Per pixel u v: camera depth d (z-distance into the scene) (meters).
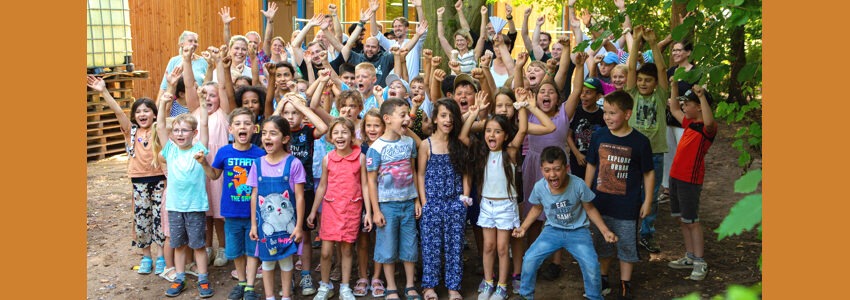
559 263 5.95
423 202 5.50
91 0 11.12
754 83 6.25
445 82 6.69
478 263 6.02
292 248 5.37
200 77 7.80
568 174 5.13
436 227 5.45
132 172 6.12
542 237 5.14
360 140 5.91
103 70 11.46
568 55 6.48
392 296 5.48
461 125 5.52
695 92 5.55
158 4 13.43
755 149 4.97
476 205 5.70
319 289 5.63
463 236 5.47
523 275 5.14
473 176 5.52
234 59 7.58
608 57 7.76
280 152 5.42
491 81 6.32
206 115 6.06
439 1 9.59
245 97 6.17
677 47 7.08
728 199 8.12
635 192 5.29
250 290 5.51
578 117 6.21
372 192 5.39
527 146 6.05
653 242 6.78
